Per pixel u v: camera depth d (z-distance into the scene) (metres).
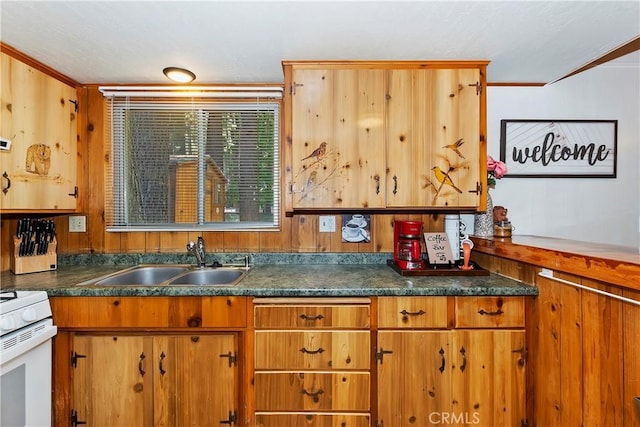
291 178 1.78
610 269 1.11
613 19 1.37
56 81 1.89
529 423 1.53
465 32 1.49
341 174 1.78
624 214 2.12
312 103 1.77
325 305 1.53
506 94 2.15
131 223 2.15
